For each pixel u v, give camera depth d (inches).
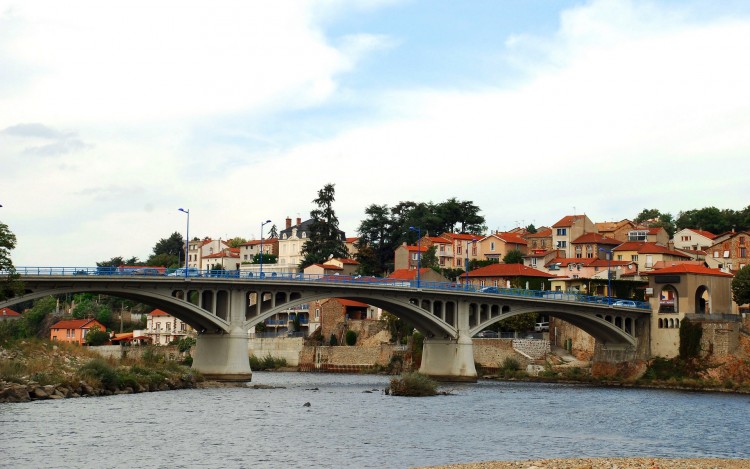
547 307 5777.6
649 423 3373.5
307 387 4781.0
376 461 2370.8
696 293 6043.3
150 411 3299.7
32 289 4079.7
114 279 4249.5
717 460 2228.1
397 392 4382.4
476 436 2886.3
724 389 5295.3
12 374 3565.5
